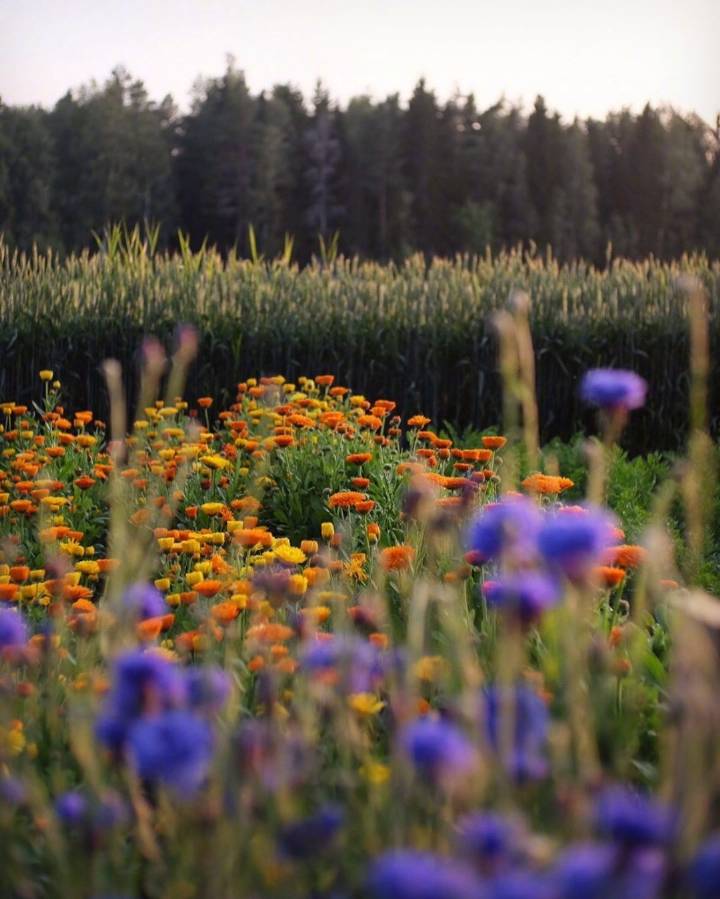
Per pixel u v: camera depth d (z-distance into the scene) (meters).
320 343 9.05
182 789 1.22
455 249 66.50
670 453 7.25
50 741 2.14
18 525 4.44
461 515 2.92
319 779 1.84
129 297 8.91
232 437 5.98
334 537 3.57
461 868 1.15
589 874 1.02
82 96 64.75
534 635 2.54
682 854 1.11
